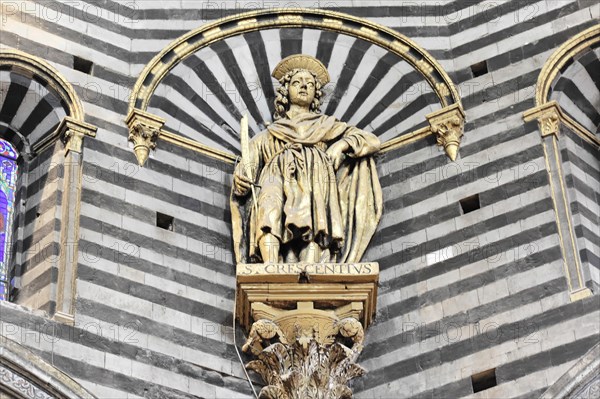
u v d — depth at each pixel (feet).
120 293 110.52
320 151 117.39
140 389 107.24
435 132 119.03
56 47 119.24
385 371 111.55
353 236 115.65
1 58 115.96
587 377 104.99
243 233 115.85
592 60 119.96
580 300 108.88
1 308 106.11
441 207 116.47
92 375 106.32
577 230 113.60
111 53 121.39
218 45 123.44
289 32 124.88
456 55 123.65
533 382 106.93
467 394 108.47
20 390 103.45
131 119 117.70
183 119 120.26
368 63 123.95
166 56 121.70
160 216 115.24
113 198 114.32
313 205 114.42
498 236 113.70
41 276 111.24
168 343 110.11
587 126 120.78
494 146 117.70
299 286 110.83
